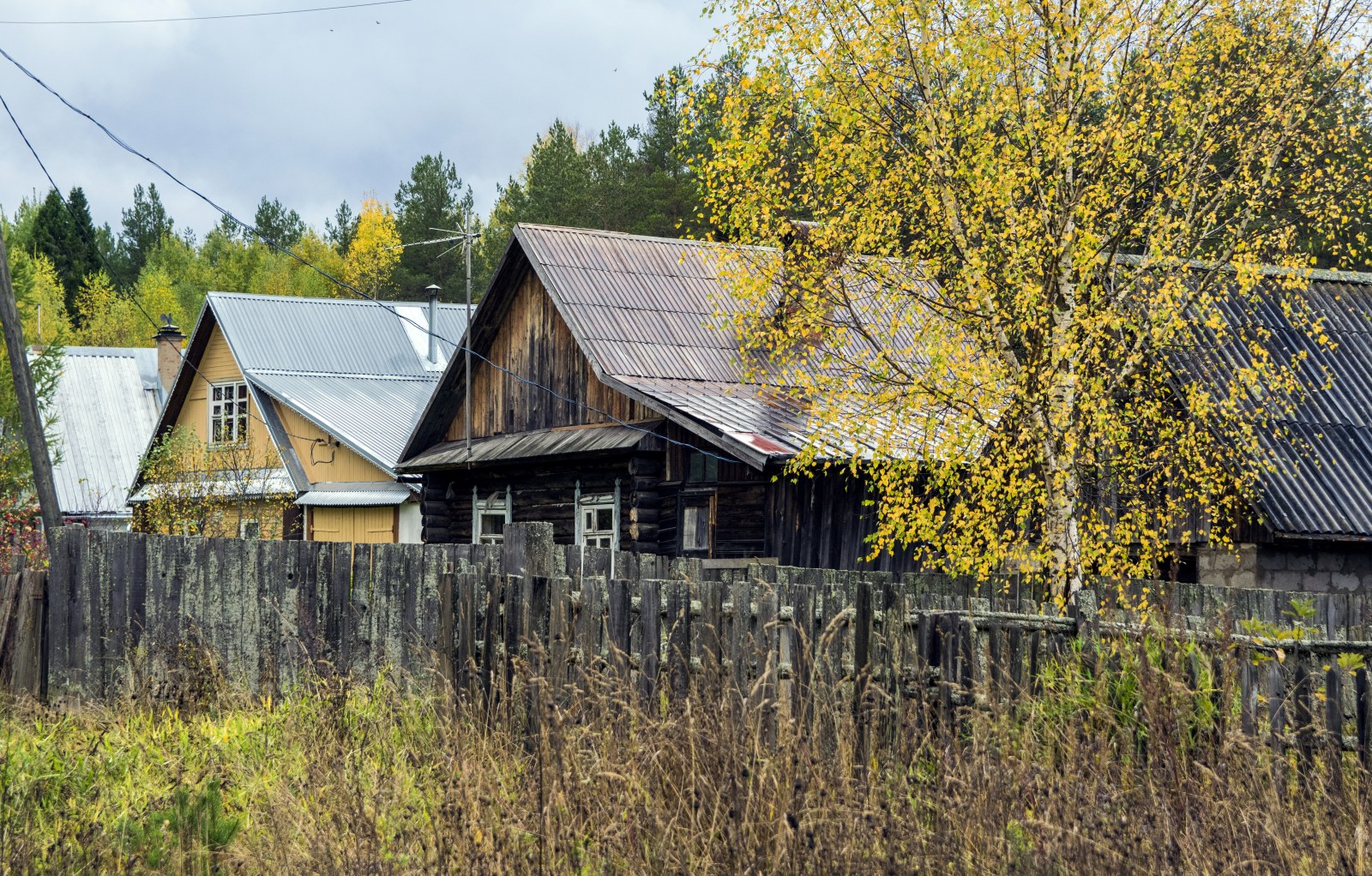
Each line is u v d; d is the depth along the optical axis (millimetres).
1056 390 12180
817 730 6730
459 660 8930
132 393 40906
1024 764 6043
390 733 8219
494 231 65250
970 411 12367
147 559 10867
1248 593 11281
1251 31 12891
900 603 7336
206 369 34469
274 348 32875
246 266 83125
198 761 7934
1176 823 5574
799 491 17578
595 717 7008
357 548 10742
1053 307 12258
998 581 12703
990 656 7152
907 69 12844
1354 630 7910
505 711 7730
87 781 7508
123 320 71250
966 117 12797
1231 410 14547
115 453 38625
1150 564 12844
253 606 10922
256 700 9961
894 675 7270
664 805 5973
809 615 7469
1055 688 6953
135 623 10820
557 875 5383
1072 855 5262
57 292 70562
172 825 6441
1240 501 15375
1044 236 12180
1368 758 6449
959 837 5387
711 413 17516
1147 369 14539
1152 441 14297
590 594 8031
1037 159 12211
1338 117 13148
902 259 13156
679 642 7770
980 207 12414
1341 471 15742
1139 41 12539
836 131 13180
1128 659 6910
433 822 5887
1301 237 16531
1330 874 5363
